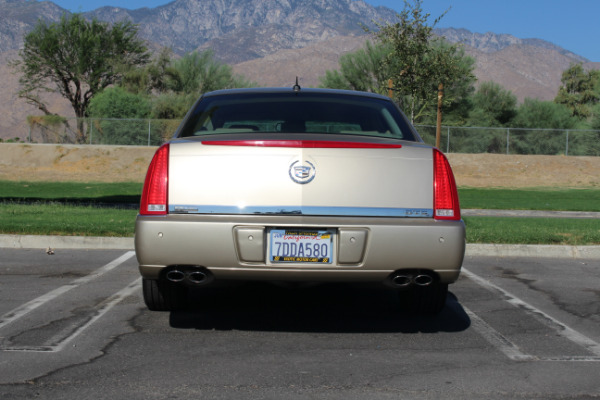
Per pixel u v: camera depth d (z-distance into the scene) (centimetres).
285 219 419
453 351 425
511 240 877
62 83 5434
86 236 847
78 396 335
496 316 527
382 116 512
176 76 5172
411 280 432
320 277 422
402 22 1455
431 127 3709
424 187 435
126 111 4206
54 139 3844
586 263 808
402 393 346
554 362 404
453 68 1478
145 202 432
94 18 5272
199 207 425
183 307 516
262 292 603
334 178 425
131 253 805
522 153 3712
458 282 673
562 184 3067
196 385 354
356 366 390
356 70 4341
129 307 534
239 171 425
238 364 391
